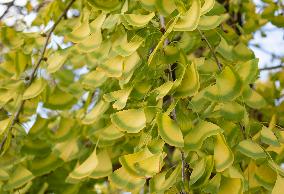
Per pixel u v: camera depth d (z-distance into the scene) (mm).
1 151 1663
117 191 2504
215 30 1474
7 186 1560
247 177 1306
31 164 1667
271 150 1325
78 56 1859
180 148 1166
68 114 1979
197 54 1903
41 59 1596
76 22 1692
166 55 1242
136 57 1266
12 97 1634
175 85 1157
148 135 1166
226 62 1457
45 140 1684
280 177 1167
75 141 1709
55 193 1918
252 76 1194
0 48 2000
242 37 1985
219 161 1157
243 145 1213
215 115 1324
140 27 1264
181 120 1201
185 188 1151
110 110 1533
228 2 2193
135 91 1273
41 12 1895
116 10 1429
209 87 1231
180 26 1154
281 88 2252
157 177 1202
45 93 1649
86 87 1600
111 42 1477
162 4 1230
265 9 1959
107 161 1412
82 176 1272
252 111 2084
